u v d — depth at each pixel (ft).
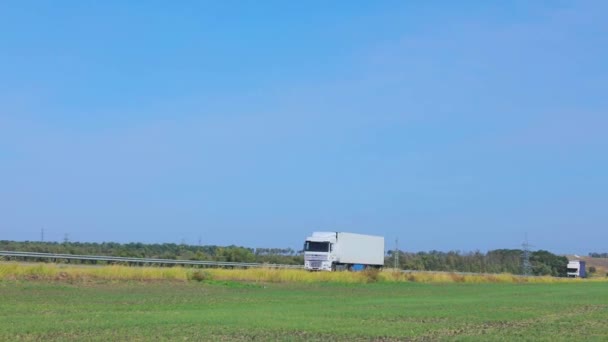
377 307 95.71
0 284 111.45
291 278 172.04
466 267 430.20
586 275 473.26
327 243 223.71
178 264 193.98
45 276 124.67
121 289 119.96
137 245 306.14
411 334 61.57
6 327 59.47
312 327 65.26
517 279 262.06
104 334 57.16
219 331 60.80
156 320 68.23
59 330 58.90
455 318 78.28
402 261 408.46
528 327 68.95
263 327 64.44
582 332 64.18
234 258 270.05
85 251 246.27
